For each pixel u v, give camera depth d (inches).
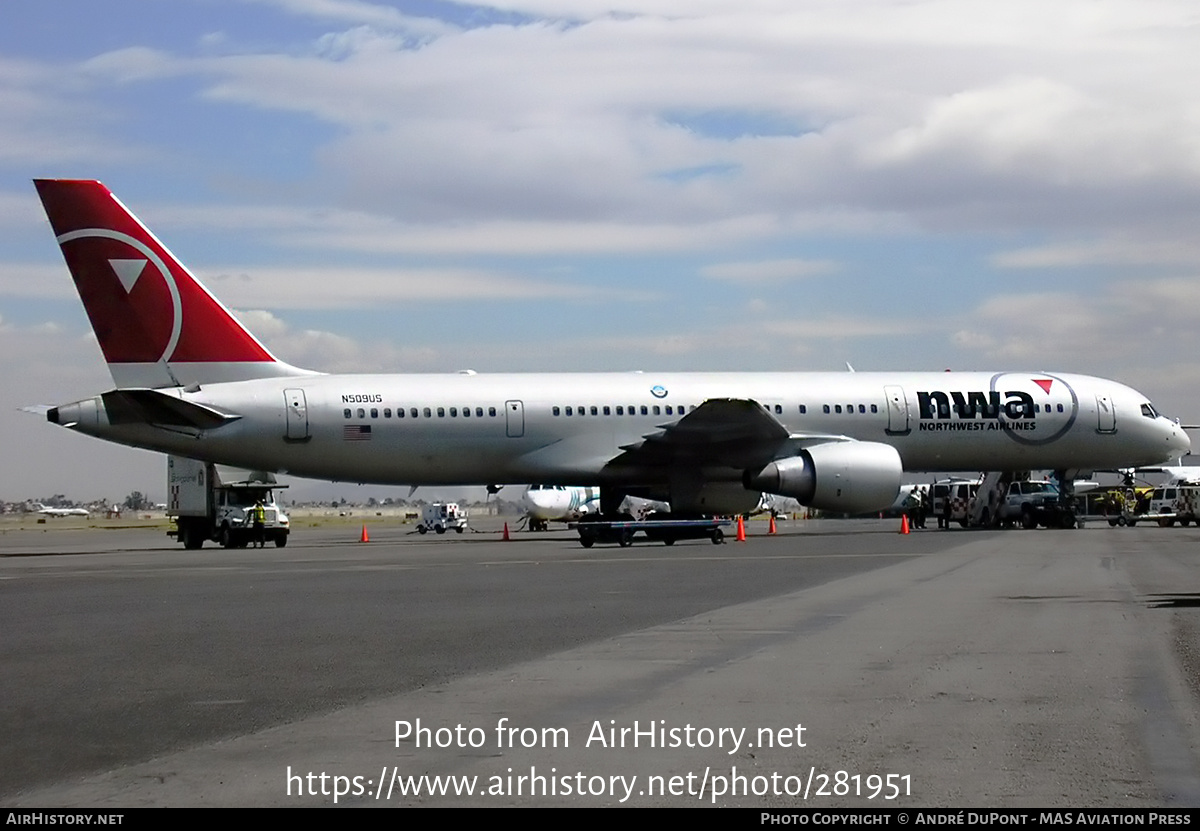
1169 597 801.6
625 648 587.2
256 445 1668.3
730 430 1675.7
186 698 470.6
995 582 925.8
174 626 710.5
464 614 754.8
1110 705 435.8
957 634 621.3
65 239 1646.2
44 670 542.3
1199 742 380.2
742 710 431.8
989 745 378.0
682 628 661.9
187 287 1681.8
